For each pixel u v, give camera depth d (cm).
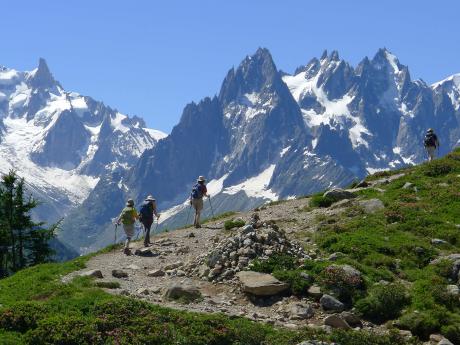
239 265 3047
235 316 2569
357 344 2334
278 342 2298
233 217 4694
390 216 3781
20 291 2906
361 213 3991
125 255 3775
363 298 2727
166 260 3556
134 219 3925
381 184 4775
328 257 3222
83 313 2491
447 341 2397
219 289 2931
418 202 4044
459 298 2708
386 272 2956
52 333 2264
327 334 2414
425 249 3216
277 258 3042
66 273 3259
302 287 2808
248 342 2314
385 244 3294
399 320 2581
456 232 3441
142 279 3172
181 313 2508
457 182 4366
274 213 4459
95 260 3659
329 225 3775
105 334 2298
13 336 2297
